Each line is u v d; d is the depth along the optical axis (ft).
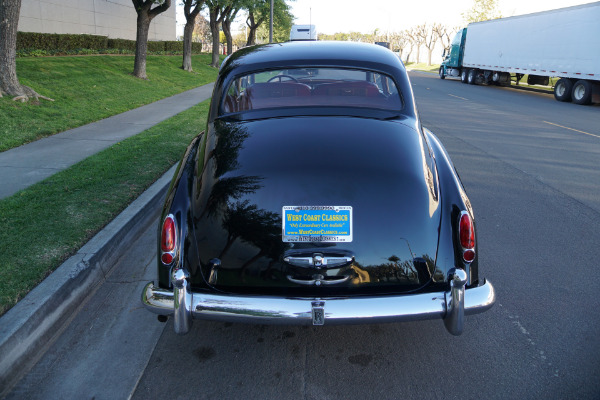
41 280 11.14
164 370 9.27
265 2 115.75
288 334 10.46
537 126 38.32
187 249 8.63
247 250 8.41
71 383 8.87
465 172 23.47
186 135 28.81
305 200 8.37
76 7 81.97
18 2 33.37
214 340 10.24
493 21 83.56
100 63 62.54
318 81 12.21
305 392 8.66
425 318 8.23
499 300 11.71
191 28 80.64
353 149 9.15
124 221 14.73
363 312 8.05
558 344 9.98
